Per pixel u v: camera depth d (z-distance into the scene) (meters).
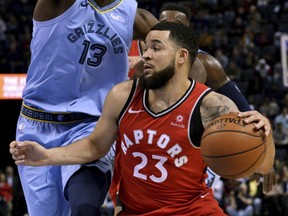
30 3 20.50
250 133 3.32
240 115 3.39
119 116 3.63
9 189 13.40
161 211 3.62
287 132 15.80
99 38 4.15
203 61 5.07
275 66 17.97
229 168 3.35
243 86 17.25
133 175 3.65
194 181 3.61
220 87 5.12
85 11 4.11
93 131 3.84
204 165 3.61
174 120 3.51
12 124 15.20
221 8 20.67
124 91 3.66
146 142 3.54
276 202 12.68
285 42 13.87
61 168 4.17
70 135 4.21
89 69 4.19
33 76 4.24
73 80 4.18
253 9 20.25
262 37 19.27
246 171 3.37
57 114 4.23
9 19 19.59
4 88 12.12
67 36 4.10
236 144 3.30
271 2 20.75
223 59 17.70
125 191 3.76
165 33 3.56
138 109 3.58
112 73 4.29
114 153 4.20
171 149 3.52
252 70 17.88
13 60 17.44
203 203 3.63
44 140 4.23
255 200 12.73
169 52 3.54
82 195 3.87
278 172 13.17
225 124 3.36
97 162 4.09
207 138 3.37
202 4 20.83
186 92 3.55
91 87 4.26
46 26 4.10
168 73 3.53
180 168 3.55
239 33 19.62
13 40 18.22
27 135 4.27
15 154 3.64
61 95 4.22
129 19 4.27
